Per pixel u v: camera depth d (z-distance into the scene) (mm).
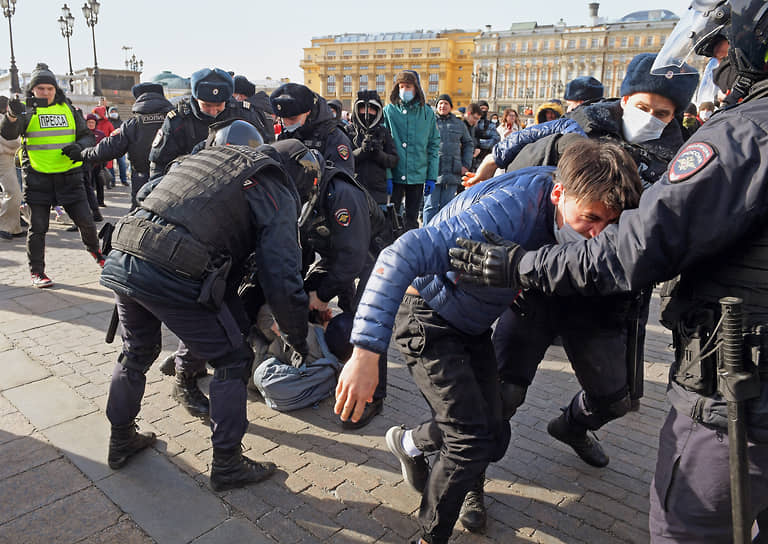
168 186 2318
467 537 2279
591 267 1391
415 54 101438
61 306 4773
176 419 3066
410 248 1681
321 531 2268
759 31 1364
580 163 1614
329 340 3416
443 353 1964
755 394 1311
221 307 2389
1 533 2207
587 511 2453
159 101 5082
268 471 2572
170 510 2363
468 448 1924
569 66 83875
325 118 4273
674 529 1521
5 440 2816
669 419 1555
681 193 1283
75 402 3201
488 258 1529
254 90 6684
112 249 2387
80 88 27531
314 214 2988
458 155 7871
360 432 3018
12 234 7359
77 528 2248
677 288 1535
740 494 1328
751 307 1330
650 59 2492
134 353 2561
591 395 2438
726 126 1312
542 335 2293
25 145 5078
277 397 3148
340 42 109250
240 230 2355
